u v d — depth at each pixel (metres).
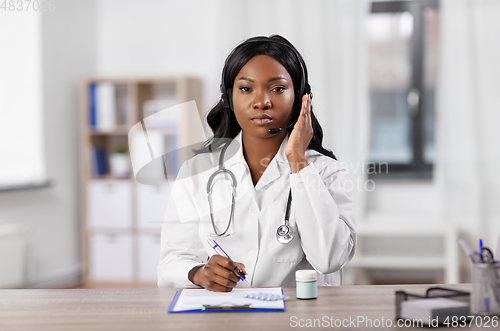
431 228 3.70
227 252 1.34
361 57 3.99
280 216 1.33
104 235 3.98
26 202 3.65
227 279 1.16
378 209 4.26
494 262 0.99
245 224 1.34
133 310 1.05
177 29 4.39
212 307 1.04
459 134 3.94
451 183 3.95
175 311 1.03
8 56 3.80
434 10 4.22
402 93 4.31
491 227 3.89
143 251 3.93
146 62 4.42
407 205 4.23
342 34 4.00
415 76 4.27
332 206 1.29
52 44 3.93
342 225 1.30
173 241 1.38
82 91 4.06
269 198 1.35
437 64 4.04
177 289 1.22
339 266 1.29
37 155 3.83
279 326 0.94
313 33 3.98
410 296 0.99
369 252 4.15
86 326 0.95
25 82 3.81
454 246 3.69
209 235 1.34
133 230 3.95
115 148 4.12
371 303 1.08
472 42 3.93
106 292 1.21
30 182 3.70
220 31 4.05
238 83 1.25
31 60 3.81
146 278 3.93
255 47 1.25
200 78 4.36
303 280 1.11
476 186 3.89
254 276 1.33
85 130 4.06
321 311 1.03
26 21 3.80
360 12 3.99
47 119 3.88
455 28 3.94
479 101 3.93
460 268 3.91
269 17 4.01
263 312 1.03
